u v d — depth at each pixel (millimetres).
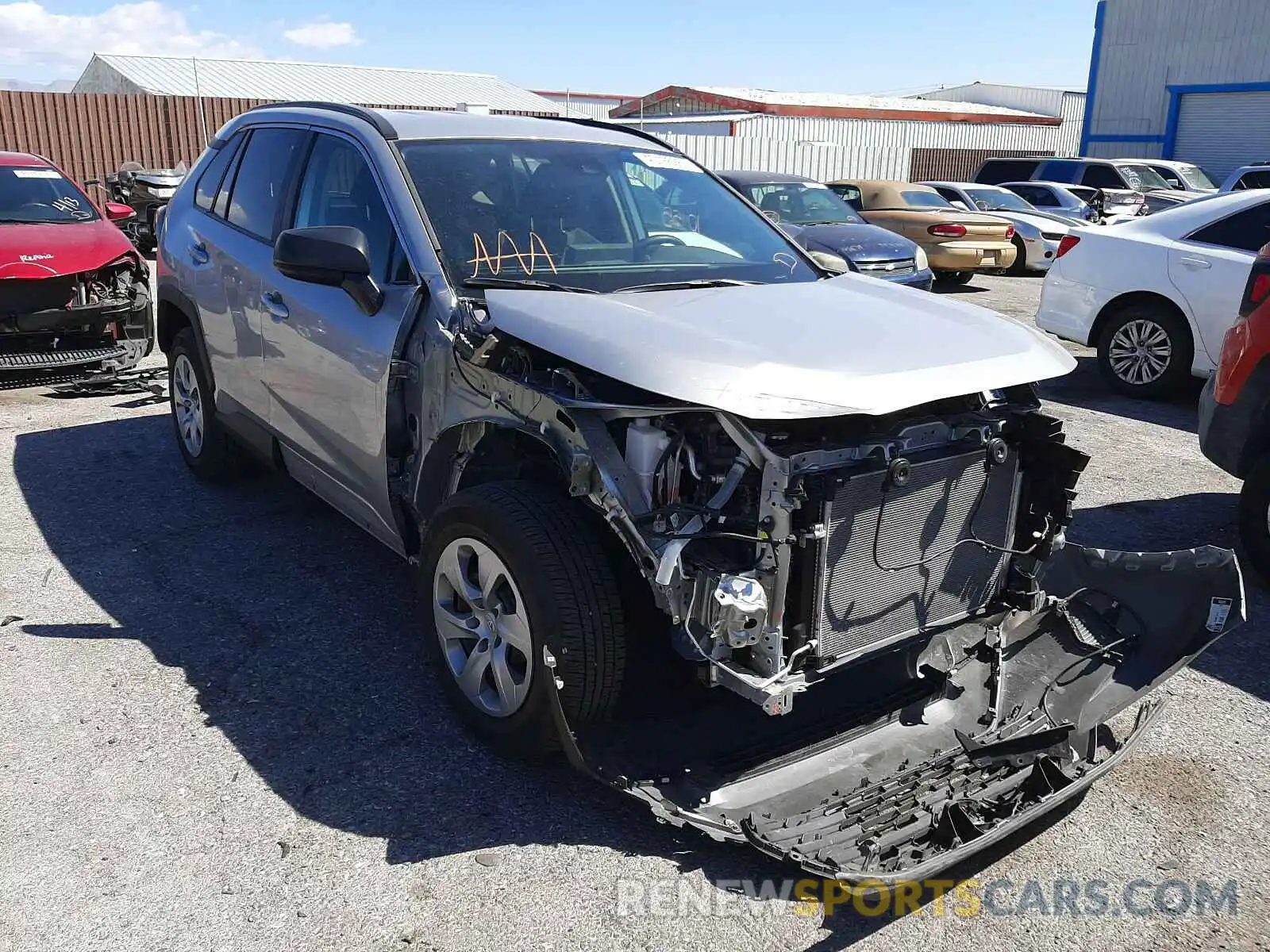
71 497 5590
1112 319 8555
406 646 4043
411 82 30344
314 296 4055
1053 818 3148
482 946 2566
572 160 4207
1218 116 28688
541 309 3172
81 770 3223
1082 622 3740
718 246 4113
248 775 3213
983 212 17406
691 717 3146
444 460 3492
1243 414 4801
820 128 33969
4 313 7301
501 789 3172
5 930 2572
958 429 3059
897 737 3166
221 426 5426
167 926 2602
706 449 2846
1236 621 3375
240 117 5320
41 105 19656
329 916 2646
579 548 2975
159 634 4098
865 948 2605
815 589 2801
